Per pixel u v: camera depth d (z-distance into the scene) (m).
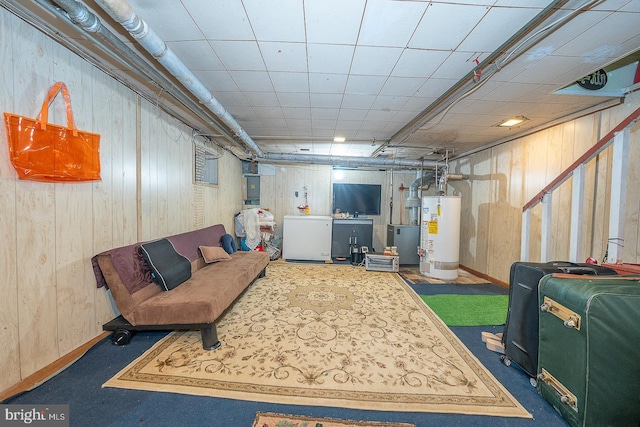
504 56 1.86
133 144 2.50
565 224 3.00
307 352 2.05
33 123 1.57
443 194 4.91
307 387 1.67
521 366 1.82
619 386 1.31
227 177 5.05
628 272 1.73
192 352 2.02
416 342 2.23
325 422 1.41
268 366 1.87
